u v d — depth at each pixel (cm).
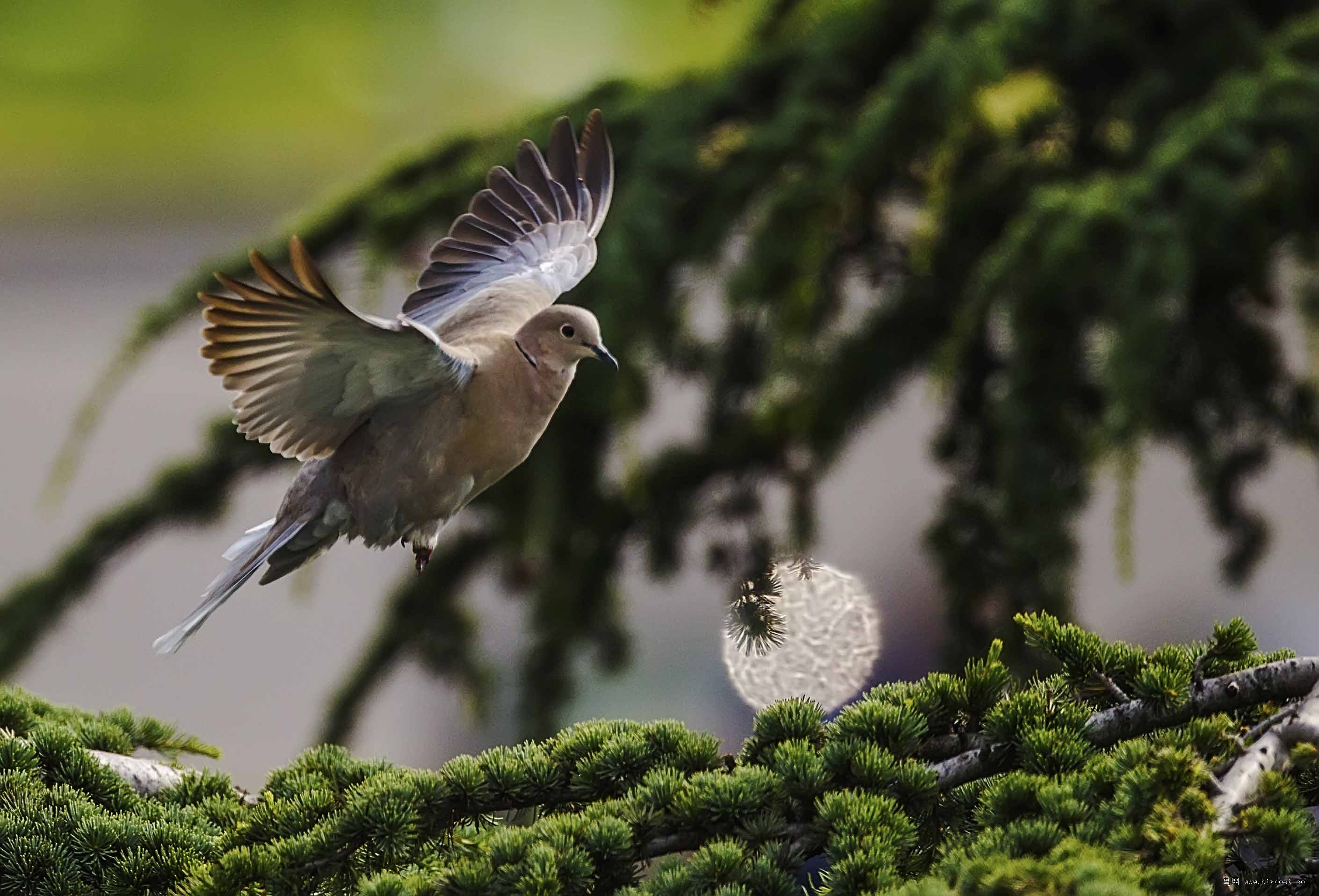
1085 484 1097
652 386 1116
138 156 2528
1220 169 1090
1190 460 1112
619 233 1110
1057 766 1049
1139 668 1053
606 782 1056
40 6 2414
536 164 1097
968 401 1115
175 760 1075
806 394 1112
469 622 1130
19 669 1127
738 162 1114
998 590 1102
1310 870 1042
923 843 1051
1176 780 1039
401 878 1049
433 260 1091
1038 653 1093
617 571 1121
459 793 1056
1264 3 1110
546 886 1046
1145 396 1084
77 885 1057
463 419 1069
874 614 1071
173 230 2539
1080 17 1104
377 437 1069
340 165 2431
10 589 1128
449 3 2262
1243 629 1055
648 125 1118
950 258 1113
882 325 1113
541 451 1115
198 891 1052
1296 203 1090
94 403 1127
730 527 1118
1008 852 1041
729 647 1071
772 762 1053
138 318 1127
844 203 1105
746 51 1127
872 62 1116
